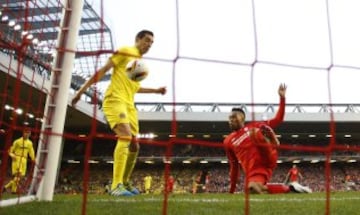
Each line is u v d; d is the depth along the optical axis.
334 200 5.77
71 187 38.34
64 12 4.51
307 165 43.78
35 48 4.50
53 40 5.15
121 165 5.70
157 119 39.22
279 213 3.60
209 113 39.56
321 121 39.44
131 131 5.81
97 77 4.98
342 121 39.66
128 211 3.55
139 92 6.13
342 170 43.12
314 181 41.12
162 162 42.59
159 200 4.94
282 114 5.84
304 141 44.75
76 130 40.75
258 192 6.41
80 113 34.66
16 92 3.74
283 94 5.79
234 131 6.39
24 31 4.22
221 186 40.75
